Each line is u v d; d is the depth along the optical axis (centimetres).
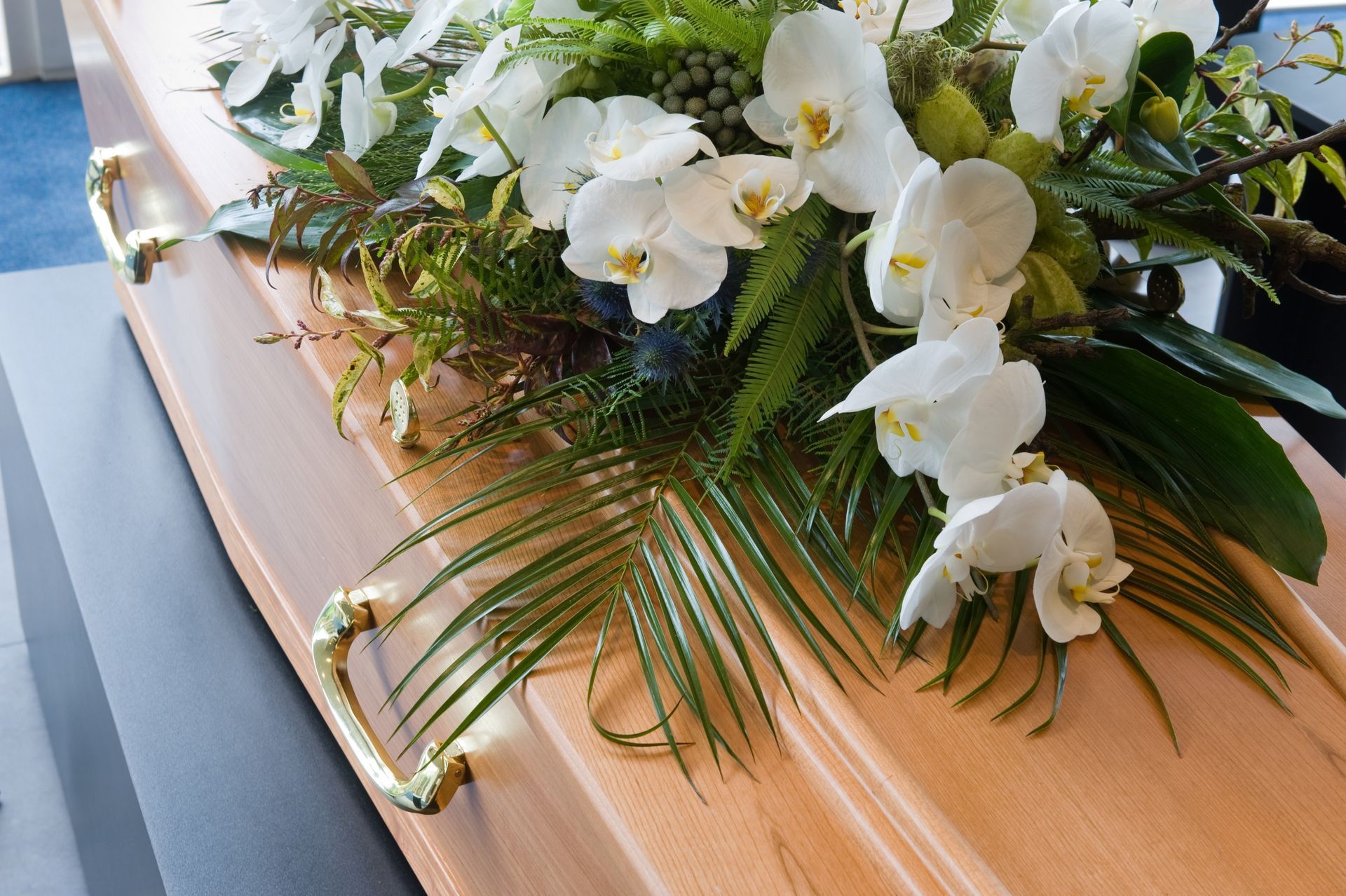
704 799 87
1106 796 86
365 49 114
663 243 95
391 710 120
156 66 140
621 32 98
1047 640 93
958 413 89
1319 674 94
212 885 121
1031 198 95
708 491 96
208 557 149
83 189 333
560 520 93
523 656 94
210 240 124
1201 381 113
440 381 110
